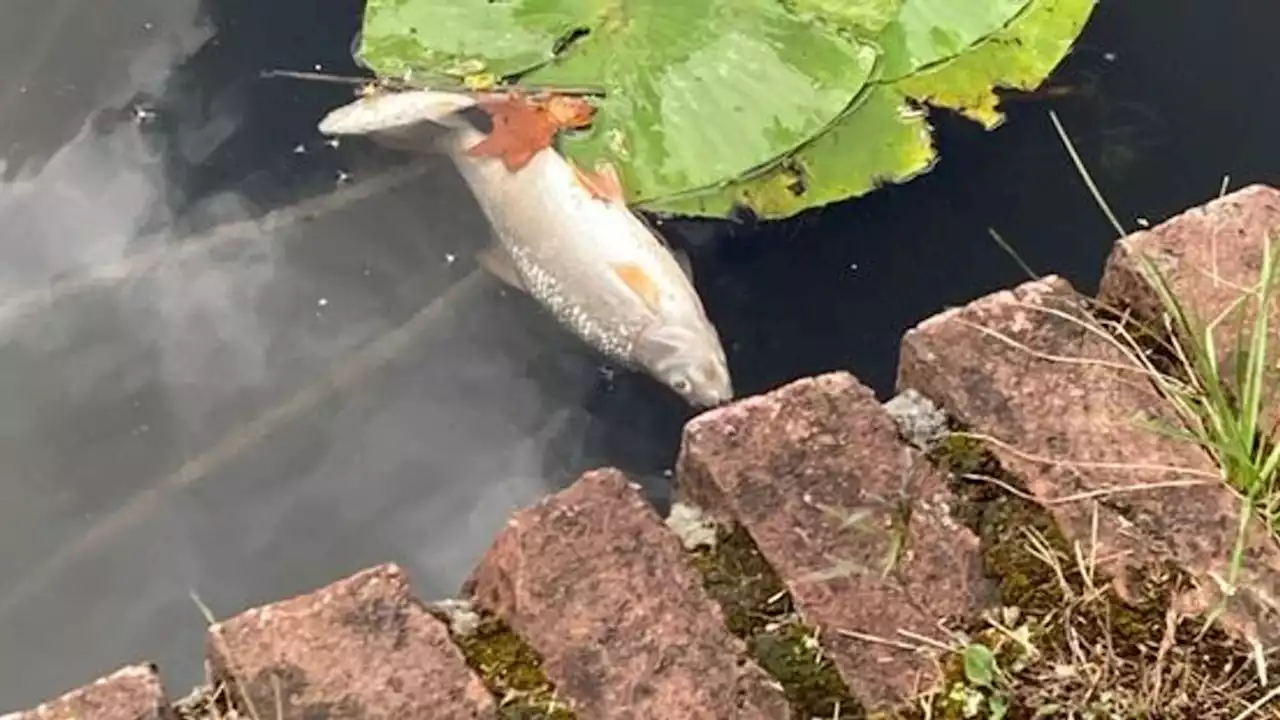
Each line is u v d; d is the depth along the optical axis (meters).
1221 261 1.57
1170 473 1.42
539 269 2.20
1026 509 1.41
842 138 2.28
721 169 2.16
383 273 2.34
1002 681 1.30
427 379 2.27
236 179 2.41
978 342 1.51
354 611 1.32
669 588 1.34
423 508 2.17
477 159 2.22
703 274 2.28
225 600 2.09
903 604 1.35
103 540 2.14
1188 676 1.31
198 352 2.28
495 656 1.32
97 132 2.46
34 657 2.04
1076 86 2.42
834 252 2.29
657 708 1.28
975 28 2.32
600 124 2.20
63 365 2.27
